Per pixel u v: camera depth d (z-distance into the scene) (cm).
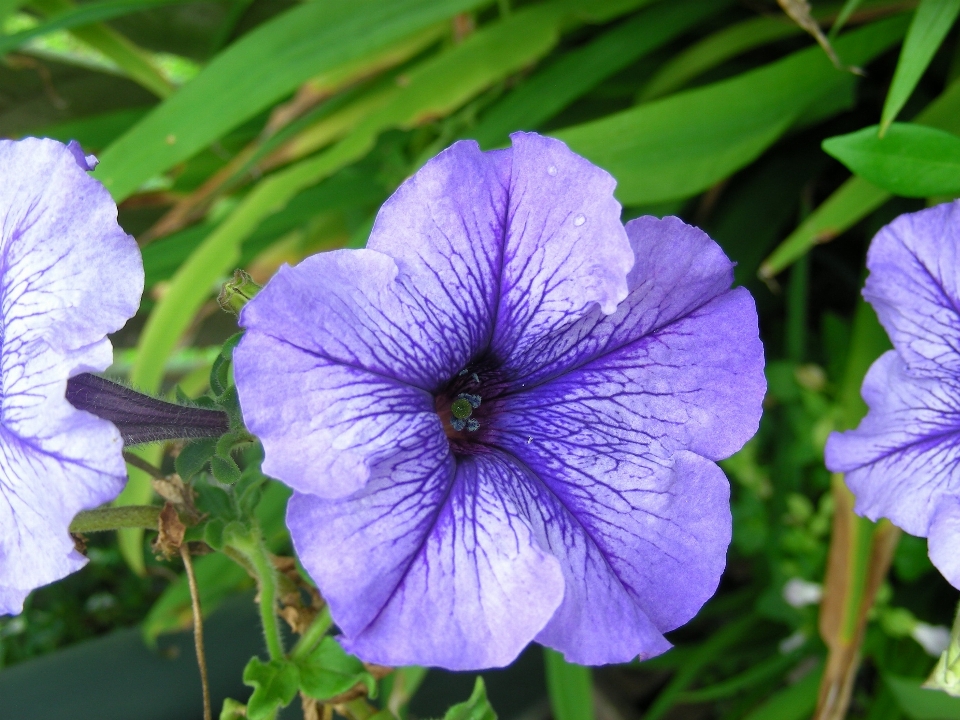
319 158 26
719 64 32
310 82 28
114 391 14
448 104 26
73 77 36
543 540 14
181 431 15
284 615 18
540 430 15
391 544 13
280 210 32
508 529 14
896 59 31
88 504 11
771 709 29
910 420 18
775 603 30
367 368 13
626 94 32
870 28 25
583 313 15
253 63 24
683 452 15
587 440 15
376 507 13
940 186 18
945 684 17
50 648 36
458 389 16
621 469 15
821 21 27
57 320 12
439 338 14
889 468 18
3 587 12
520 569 13
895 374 18
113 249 13
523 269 15
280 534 28
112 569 39
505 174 14
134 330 39
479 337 15
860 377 25
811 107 28
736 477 33
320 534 13
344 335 13
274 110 34
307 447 13
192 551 18
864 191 23
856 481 18
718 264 15
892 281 18
